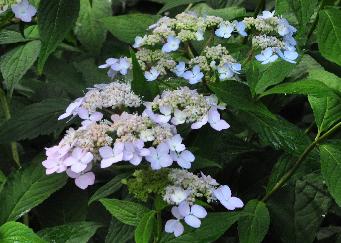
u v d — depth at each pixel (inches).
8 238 22.4
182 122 25.5
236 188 32.3
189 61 29.3
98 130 23.7
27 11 29.0
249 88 27.3
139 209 24.1
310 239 30.2
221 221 24.2
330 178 26.7
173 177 23.7
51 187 28.0
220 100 27.2
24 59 31.2
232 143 31.0
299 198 31.0
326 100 28.2
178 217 23.3
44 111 30.7
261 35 29.1
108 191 25.6
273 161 32.3
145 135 23.8
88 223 26.7
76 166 23.3
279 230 30.3
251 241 27.0
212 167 29.0
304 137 28.4
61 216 30.3
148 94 27.1
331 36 26.9
